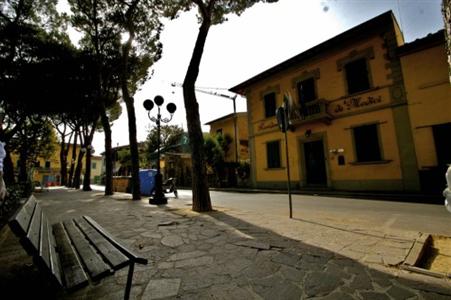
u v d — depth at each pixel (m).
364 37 12.47
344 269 2.45
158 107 8.92
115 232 4.17
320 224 4.55
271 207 7.76
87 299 1.97
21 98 14.95
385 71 11.66
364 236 3.59
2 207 4.92
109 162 14.25
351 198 9.77
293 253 2.95
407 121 10.86
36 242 1.64
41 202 9.49
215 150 21.62
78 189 22.41
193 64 7.23
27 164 21.67
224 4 9.95
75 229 2.98
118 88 18.16
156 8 12.19
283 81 16.19
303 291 2.04
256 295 2.00
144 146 36.75
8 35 14.11
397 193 10.29
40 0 16.30
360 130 12.40
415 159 10.54
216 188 19.62
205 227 4.45
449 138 9.88
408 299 1.87
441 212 6.08
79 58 15.96
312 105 13.87
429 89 10.38
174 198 11.79
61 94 15.99
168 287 2.16
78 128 23.88
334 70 13.62
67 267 1.82
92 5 14.61
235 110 23.86
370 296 1.93
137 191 10.75
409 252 2.81
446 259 2.74
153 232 4.14
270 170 16.58
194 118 6.99
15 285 2.24
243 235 3.83
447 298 1.87
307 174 14.69
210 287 2.16
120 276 2.40
